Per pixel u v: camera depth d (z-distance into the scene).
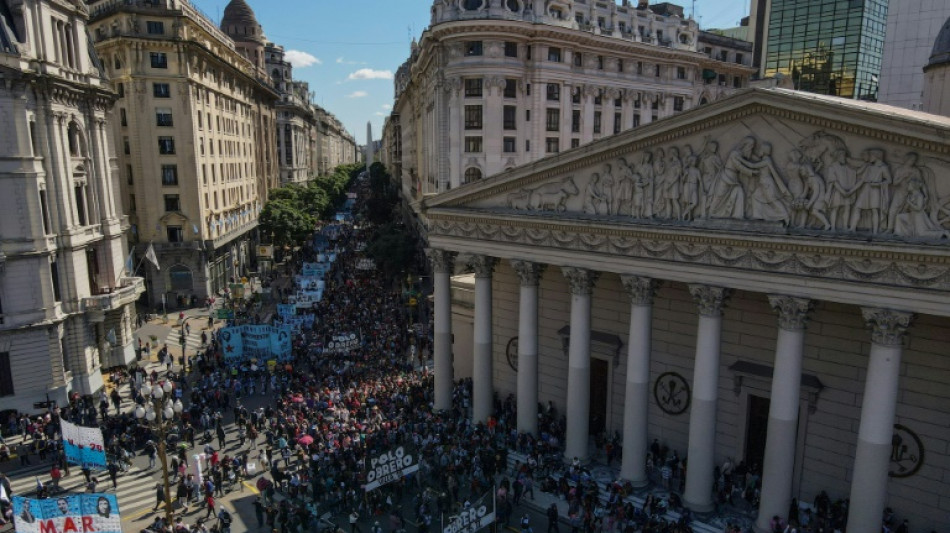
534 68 70.25
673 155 27.83
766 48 108.31
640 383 30.33
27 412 42.56
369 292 71.50
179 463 34.41
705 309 27.48
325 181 153.25
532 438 35.25
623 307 35.62
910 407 26.50
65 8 46.28
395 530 27.73
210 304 71.88
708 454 28.45
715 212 26.75
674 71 86.56
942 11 65.06
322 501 31.62
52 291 43.59
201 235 71.88
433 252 38.91
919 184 21.73
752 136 25.47
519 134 71.06
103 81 52.00
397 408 40.50
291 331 53.09
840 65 100.12
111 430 38.78
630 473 31.12
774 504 26.33
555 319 38.91
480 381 37.66
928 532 26.44
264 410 41.25
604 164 30.44
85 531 21.03
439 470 32.84
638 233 28.95
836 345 28.22
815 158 23.98
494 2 67.94
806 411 29.28
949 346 25.23
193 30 72.31
